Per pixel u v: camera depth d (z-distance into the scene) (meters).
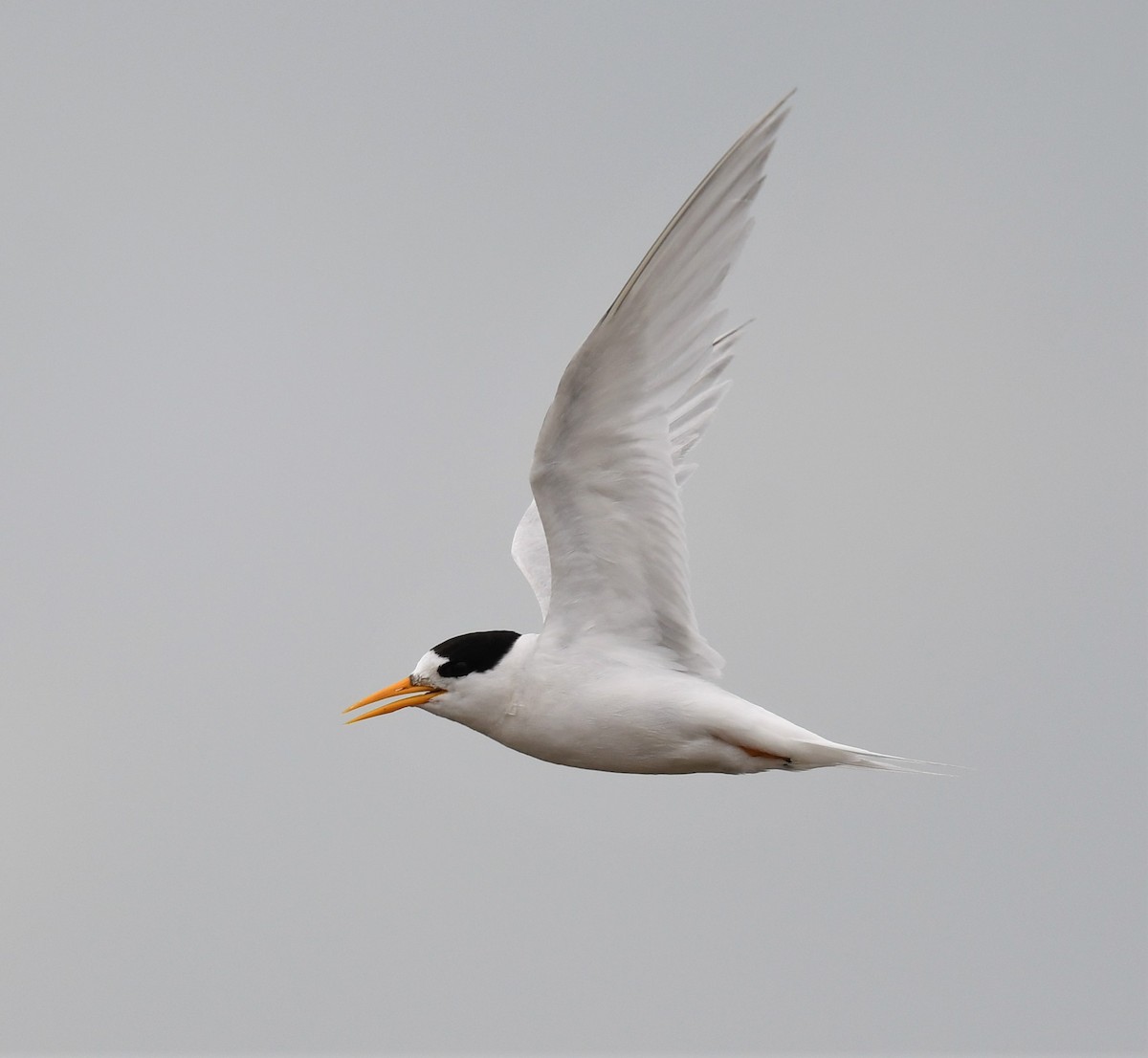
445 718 12.17
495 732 12.03
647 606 11.54
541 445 10.91
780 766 11.51
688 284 10.43
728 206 10.33
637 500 11.13
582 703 11.59
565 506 11.23
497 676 11.84
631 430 10.88
